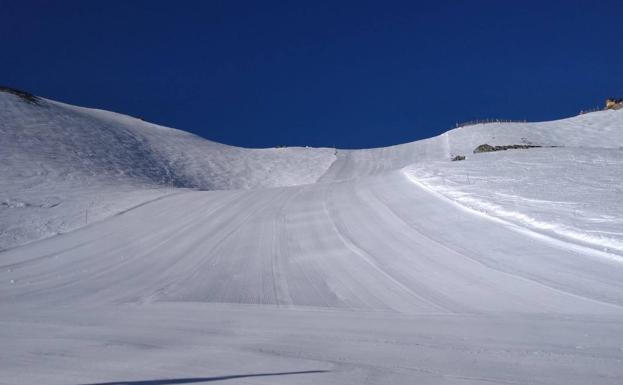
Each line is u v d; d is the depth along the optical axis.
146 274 14.41
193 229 19.58
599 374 5.07
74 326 9.00
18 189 27.34
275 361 6.01
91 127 45.75
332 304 9.80
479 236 13.38
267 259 14.33
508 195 16.89
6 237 20.42
